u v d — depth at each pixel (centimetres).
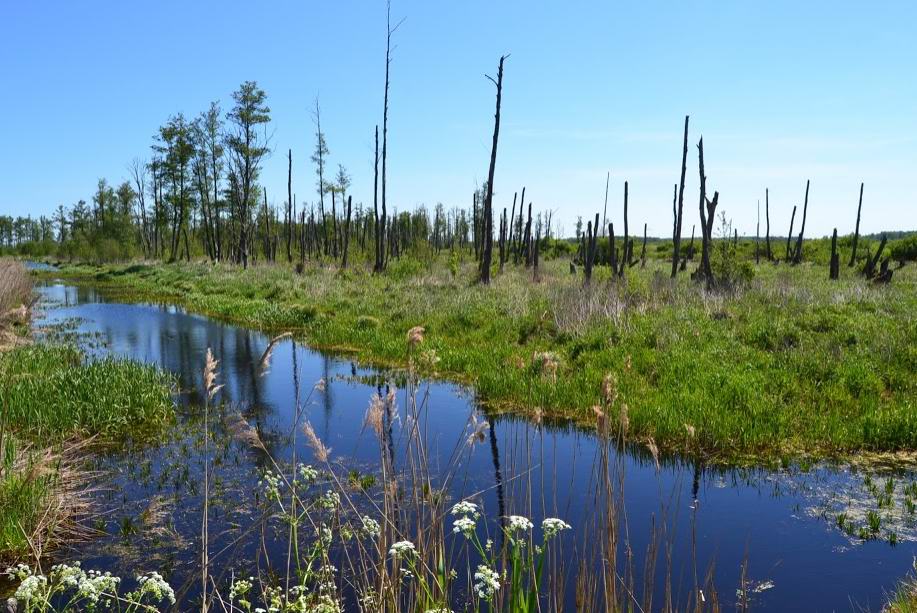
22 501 553
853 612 435
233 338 1658
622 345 1155
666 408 848
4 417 593
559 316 1400
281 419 937
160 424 907
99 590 341
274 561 505
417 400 1023
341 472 705
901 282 2145
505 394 1024
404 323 1599
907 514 596
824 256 4006
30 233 10775
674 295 1705
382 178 3045
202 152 4716
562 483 678
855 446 772
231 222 5316
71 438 823
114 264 5256
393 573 359
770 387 914
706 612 433
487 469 718
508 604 338
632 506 625
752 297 1678
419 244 3503
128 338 1652
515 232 5084
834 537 555
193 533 564
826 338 1131
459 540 535
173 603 361
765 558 518
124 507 624
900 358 995
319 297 2172
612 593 341
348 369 1280
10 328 1447
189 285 3020
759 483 681
